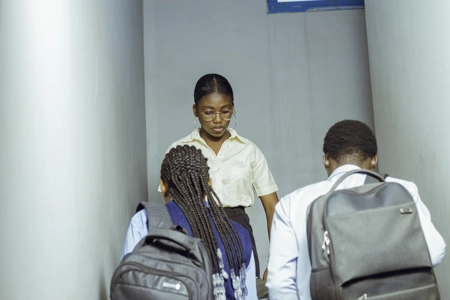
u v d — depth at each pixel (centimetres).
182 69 477
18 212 168
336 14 482
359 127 194
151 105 475
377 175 188
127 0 384
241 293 183
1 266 166
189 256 174
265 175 293
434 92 277
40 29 179
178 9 483
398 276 172
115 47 321
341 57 479
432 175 284
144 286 168
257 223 468
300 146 474
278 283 185
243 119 475
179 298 166
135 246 179
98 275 242
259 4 484
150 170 469
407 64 317
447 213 267
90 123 239
